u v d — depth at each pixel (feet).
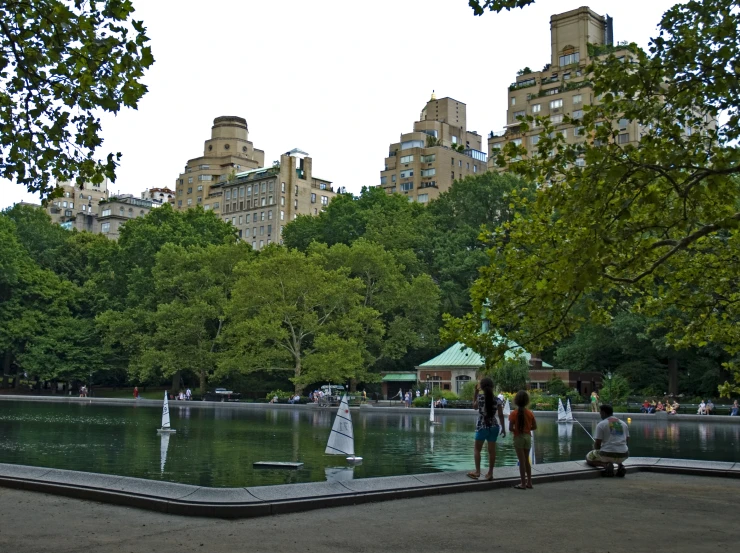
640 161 46.85
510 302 53.11
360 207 321.73
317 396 223.92
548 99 406.82
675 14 47.42
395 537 33.40
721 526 36.45
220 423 133.39
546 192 46.62
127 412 172.24
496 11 44.32
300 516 38.83
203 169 607.78
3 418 140.46
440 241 285.23
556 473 54.39
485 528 35.60
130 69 44.37
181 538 32.76
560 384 207.72
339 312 240.53
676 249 45.80
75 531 33.83
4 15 44.50
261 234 511.81
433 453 80.12
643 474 58.85
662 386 209.05
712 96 46.65
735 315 63.72
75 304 299.38
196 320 248.52
